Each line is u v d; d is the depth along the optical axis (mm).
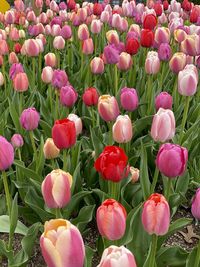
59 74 1639
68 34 2312
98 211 871
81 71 2203
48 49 2666
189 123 1770
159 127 1160
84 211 1327
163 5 3152
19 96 1833
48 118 1824
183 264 1188
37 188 1375
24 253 1215
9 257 1194
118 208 864
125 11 2752
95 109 1830
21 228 1303
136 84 2119
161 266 1204
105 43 2635
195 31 2293
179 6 3119
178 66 1761
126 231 1140
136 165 1575
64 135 1130
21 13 2949
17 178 1472
